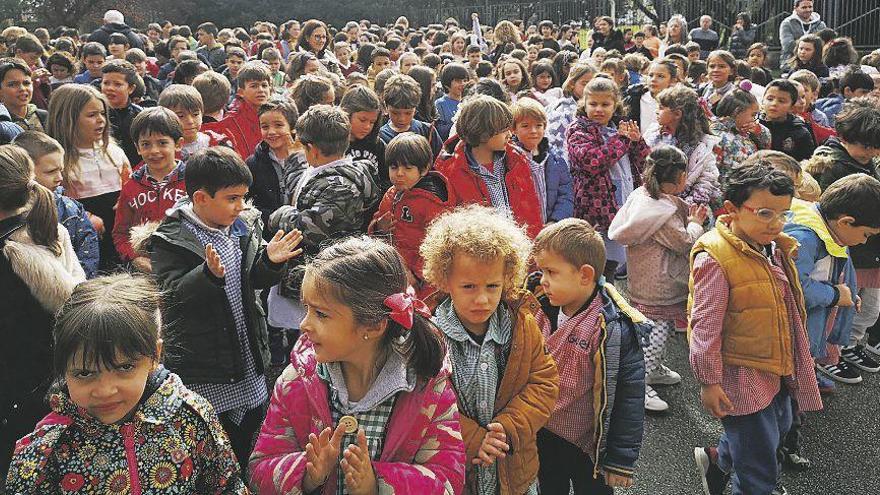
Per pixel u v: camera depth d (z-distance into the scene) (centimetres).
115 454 192
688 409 451
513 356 246
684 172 447
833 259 363
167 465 196
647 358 469
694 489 374
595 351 277
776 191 298
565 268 275
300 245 361
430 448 205
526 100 493
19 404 276
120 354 185
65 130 461
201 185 303
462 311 236
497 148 430
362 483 189
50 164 369
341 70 1124
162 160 421
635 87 761
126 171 488
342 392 203
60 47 1164
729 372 312
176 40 1184
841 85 773
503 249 232
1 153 273
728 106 579
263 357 327
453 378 240
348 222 365
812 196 440
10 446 278
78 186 466
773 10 1723
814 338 351
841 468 392
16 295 271
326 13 3366
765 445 311
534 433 248
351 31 1586
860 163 481
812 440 418
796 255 326
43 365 278
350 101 475
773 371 306
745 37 1584
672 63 740
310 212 358
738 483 316
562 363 282
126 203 425
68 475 191
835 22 1594
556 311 292
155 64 1226
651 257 455
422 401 204
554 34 1936
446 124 707
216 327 301
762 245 315
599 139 548
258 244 328
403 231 412
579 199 550
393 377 201
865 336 546
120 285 197
